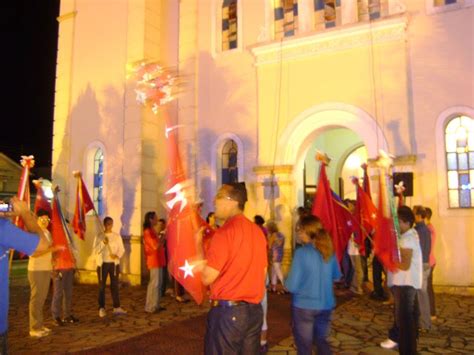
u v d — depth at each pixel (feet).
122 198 40.70
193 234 24.43
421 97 32.32
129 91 41.45
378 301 29.30
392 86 33.27
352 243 32.22
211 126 40.14
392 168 32.24
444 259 30.76
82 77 45.01
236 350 10.78
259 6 39.04
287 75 37.17
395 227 16.98
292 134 36.55
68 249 25.16
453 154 31.53
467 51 31.24
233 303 10.82
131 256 39.01
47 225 23.58
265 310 18.72
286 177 36.27
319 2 37.37
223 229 11.25
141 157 40.04
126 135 41.06
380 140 33.19
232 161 39.60
